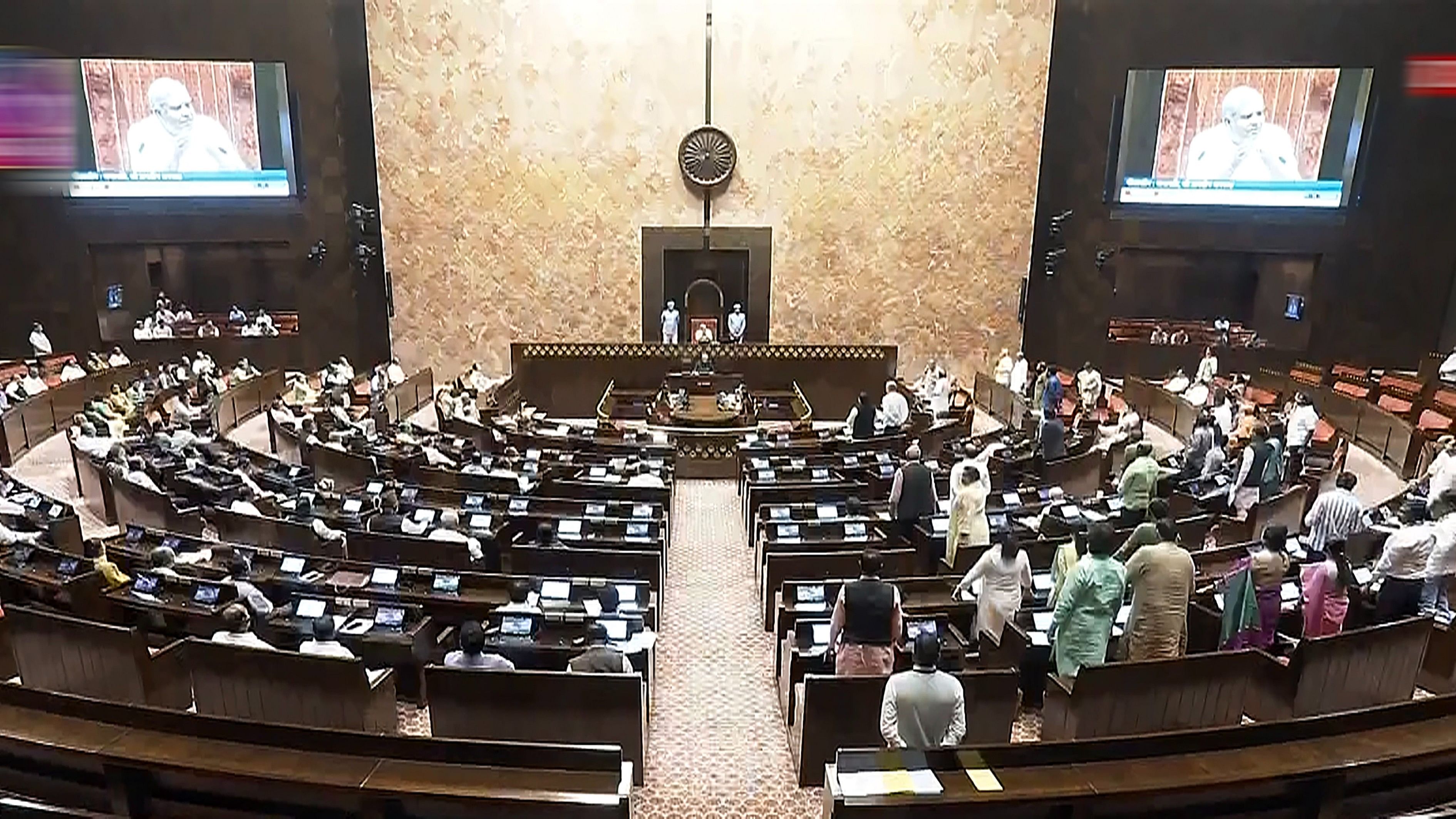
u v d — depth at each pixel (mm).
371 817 4371
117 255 23281
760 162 22609
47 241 21094
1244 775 4203
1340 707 6496
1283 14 20266
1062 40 21781
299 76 21391
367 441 14664
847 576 8711
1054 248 22703
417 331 23328
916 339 23719
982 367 23922
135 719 4645
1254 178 21266
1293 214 21328
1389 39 19828
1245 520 10141
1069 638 6375
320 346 23078
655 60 22000
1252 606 6871
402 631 7293
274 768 4336
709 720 7254
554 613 7281
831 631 6355
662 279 23250
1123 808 4242
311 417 16297
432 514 10180
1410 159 20453
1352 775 4406
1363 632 6375
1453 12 19422
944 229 23062
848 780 4137
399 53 21672
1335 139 20641
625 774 4367
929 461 13352
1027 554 8430
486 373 23609
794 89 22234
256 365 22828
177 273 24328
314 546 9633
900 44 22000
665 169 22594
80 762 4680
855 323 23609
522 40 21781
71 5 19953
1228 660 6207
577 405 21281
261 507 10820
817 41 21984
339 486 13391
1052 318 23344
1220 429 14148
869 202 22891
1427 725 4684
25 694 4746
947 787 4105
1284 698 6355
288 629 7203
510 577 7910
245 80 21188
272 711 6312
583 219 22828
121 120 20797
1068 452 14727
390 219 22625
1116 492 12953
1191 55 20969
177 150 21234
